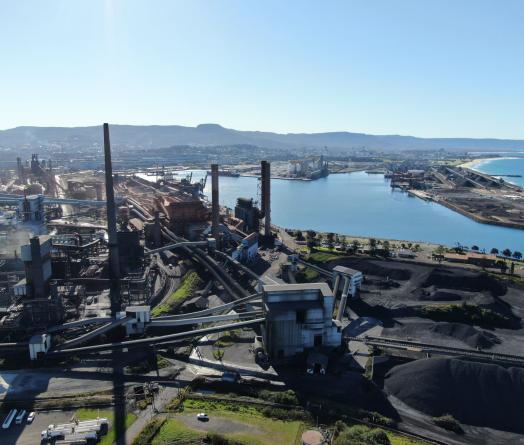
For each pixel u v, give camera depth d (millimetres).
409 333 112125
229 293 136750
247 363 95750
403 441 70688
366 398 83688
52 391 83000
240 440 68125
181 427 71438
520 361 95188
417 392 83812
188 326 115188
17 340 99875
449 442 71688
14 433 70438
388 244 199875
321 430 72000
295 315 96500
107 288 134250
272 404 79500
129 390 83500
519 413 80188
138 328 107625
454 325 112188
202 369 93062
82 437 68062
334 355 98562
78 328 108812
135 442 67250
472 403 81812
